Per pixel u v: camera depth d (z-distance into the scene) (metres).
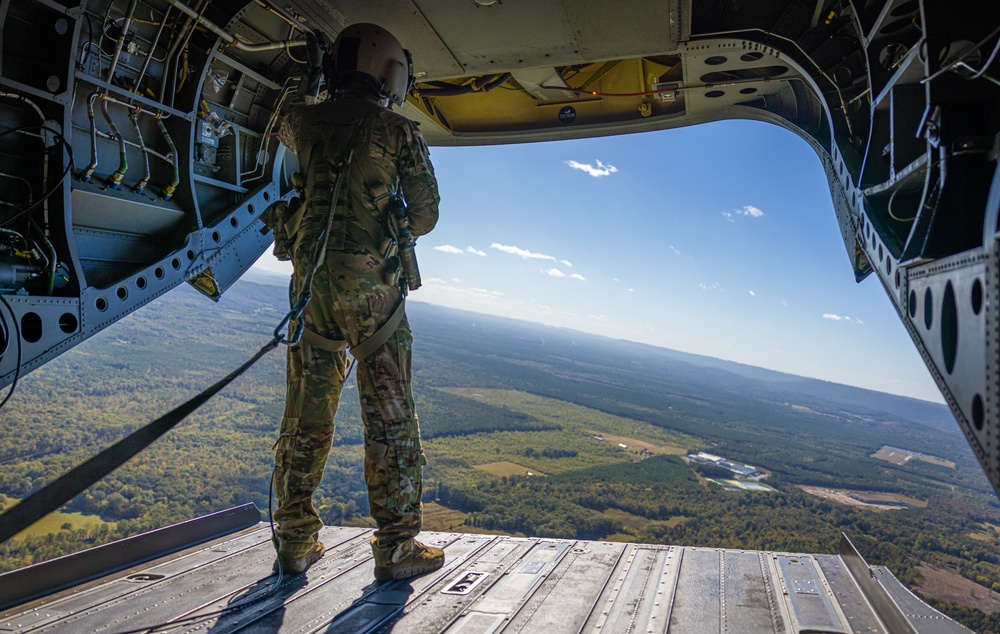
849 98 3.79
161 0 3.46
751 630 2.18
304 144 2.60
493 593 2.48
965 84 2.19
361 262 2.44
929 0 2.21
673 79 5.51
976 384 1.70
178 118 3.82
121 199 3.47
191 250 3.86
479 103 6.19
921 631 2.31
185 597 2.38
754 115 5.44
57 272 3.04
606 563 2.94
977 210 2.14
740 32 4.04
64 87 2.98
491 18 3.92
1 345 2.69
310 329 2.52
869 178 3.23
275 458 2.66
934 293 2.06
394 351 2.55
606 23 3.93
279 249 2.73
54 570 2.44
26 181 2.96
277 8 3.75
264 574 2.67
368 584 2.54
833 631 2.19
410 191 2.57
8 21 2.83
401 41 4.23
